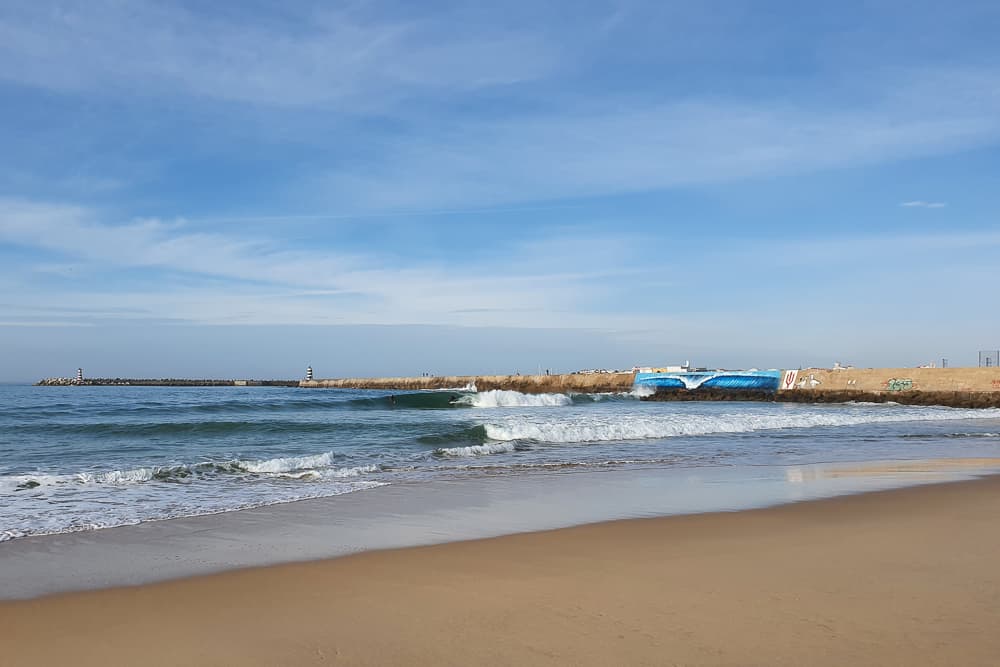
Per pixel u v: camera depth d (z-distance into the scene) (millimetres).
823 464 15352
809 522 8719
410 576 6359
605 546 7500
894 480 12742
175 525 8852
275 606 5508
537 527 8617
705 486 12055
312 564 6828
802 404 50219
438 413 33594
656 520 8969
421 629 4922
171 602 5637
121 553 7359
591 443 20203
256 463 14430
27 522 9008
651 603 5414
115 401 44750
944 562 6578
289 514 9594
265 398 48938
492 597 5668
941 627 4762
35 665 4336
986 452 18094
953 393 47219
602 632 4781
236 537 8141
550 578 6227
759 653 4340
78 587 6070
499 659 4332
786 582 5926
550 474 13680
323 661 4367
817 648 4410
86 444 19094
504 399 43625
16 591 5957
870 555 6891
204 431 22078
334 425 23672
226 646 4645
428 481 12742
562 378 73250
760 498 10727
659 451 18000
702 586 5867
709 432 24578
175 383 141625
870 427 27422
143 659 4434
